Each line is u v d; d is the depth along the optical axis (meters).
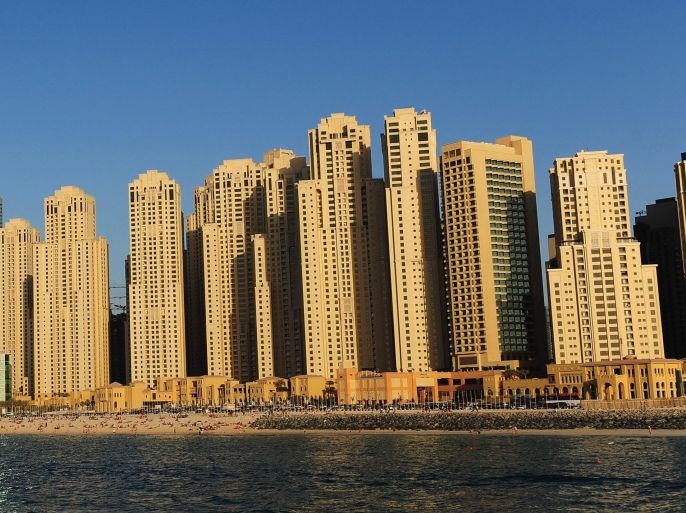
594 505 174.38
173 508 189.25
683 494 181.38
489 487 198.62
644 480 198.88
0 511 193.88
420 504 182.50
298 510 181.75
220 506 189.25
